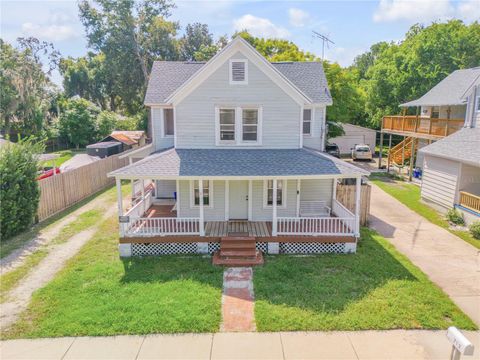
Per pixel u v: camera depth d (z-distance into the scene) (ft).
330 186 50.78
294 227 44.29
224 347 25.04
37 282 34.65
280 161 44.32
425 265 38.37
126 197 70.18
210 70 46.42
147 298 31.07
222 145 48.44
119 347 25.03
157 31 145.59
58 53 156.35
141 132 127.85
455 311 29.25
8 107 116.47
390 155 97.86
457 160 53.36
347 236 41.60
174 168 42.06
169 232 41.88
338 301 30.68
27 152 49.62
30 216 49.65
